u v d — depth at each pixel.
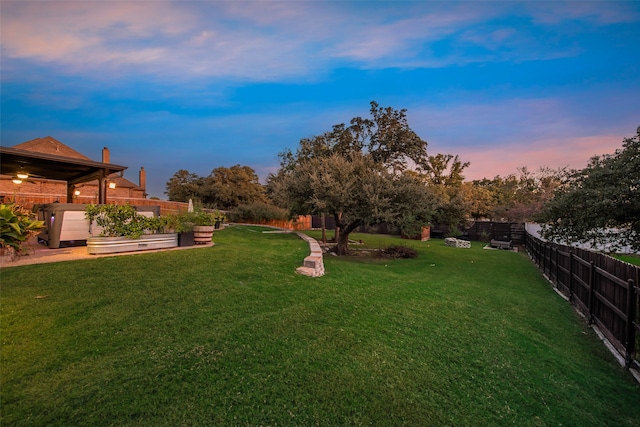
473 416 2.67
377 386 2.91
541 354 4.21
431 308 5.48
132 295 4.48
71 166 10.37
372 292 6.06
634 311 4.13
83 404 2.24
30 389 2.35
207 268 6.31
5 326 3.28
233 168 40.72
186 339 3.37
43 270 5.25
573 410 3.01
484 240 23.70
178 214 9.66
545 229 8.44
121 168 10.73
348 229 13.84
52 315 3.63
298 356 3.28
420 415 2.58
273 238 13.46
